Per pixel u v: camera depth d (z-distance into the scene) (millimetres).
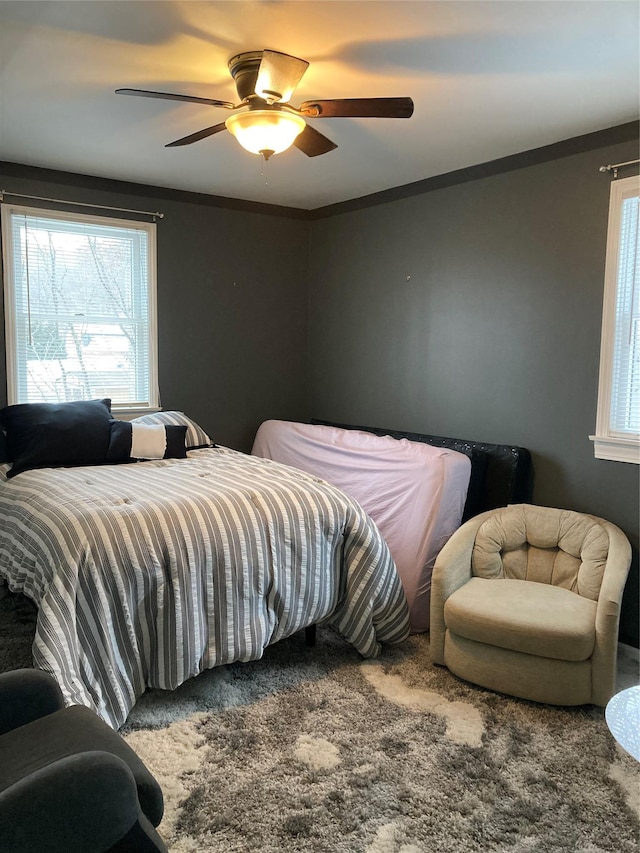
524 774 2027
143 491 2682
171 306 4312
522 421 3398
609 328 2955
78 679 2021
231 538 2426
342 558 2781
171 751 2104
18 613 3129
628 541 2797
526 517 2994
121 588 2184
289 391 4934
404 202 4027
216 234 4438
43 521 2420
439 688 2547
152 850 1304
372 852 1702
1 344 3760
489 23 1996
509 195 3383
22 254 3801
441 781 1984
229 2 1880
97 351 4113
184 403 4445
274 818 1815
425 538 3074
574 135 3025
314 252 4844
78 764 1183
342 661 2768
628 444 2891
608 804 1901
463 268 3672
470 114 2766
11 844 1112
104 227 4031
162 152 3406
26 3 1893
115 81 2490
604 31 2039
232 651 2406
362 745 2156
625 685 2580
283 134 2270
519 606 2531
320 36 2094
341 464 3744
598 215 2977
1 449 3541
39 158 3562
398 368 4164
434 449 3256
